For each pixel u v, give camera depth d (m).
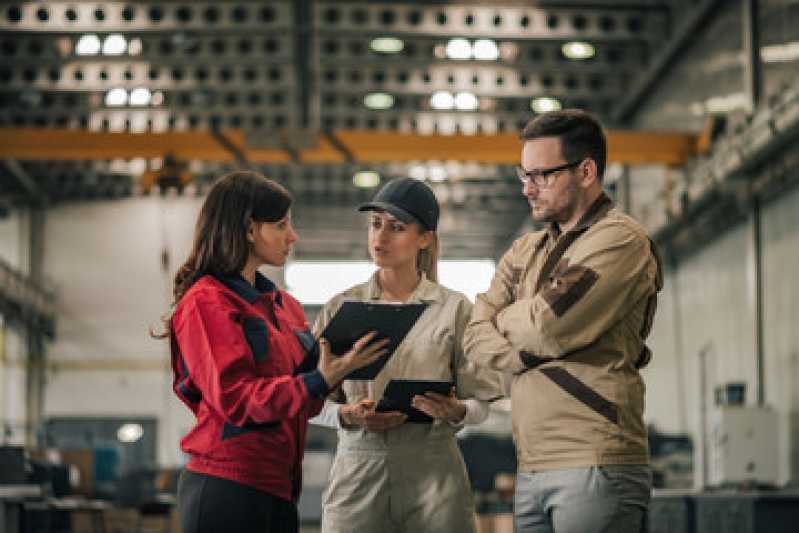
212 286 3.17
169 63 19.58
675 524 8.62
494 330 3.35
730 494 7.79
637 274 3.12
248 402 3.02
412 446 3.90
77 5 18.33
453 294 4.09
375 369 3.32
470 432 16.27
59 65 19.94
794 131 11.97
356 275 31.95
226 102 21.20
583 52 18.89
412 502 3.89
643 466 3.14
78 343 25.27
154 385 25.20
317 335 4.10
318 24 18.00
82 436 24.86
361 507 3.91
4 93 21.20
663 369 18.27
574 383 3.12
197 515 3.10
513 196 26.31
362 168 24.19
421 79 20.05
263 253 3.30
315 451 21.92
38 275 25.41
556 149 3.23
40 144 17.39
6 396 23.11
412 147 17.22
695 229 16.42
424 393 3.75
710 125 15.48
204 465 3.13
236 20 18.58
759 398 13.69
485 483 14.55
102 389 25.09
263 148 17.02
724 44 15.38
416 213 4.01
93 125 21.64
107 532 13.76
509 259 3.50
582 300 3.06
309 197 26.62
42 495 8.76
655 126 19.34
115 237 25.62
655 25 17.75
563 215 3.28
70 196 25.72
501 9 18.06
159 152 17.38
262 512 3.12
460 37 18.23
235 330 3.10
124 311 25.38
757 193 13.78
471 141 17.28
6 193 24.94
